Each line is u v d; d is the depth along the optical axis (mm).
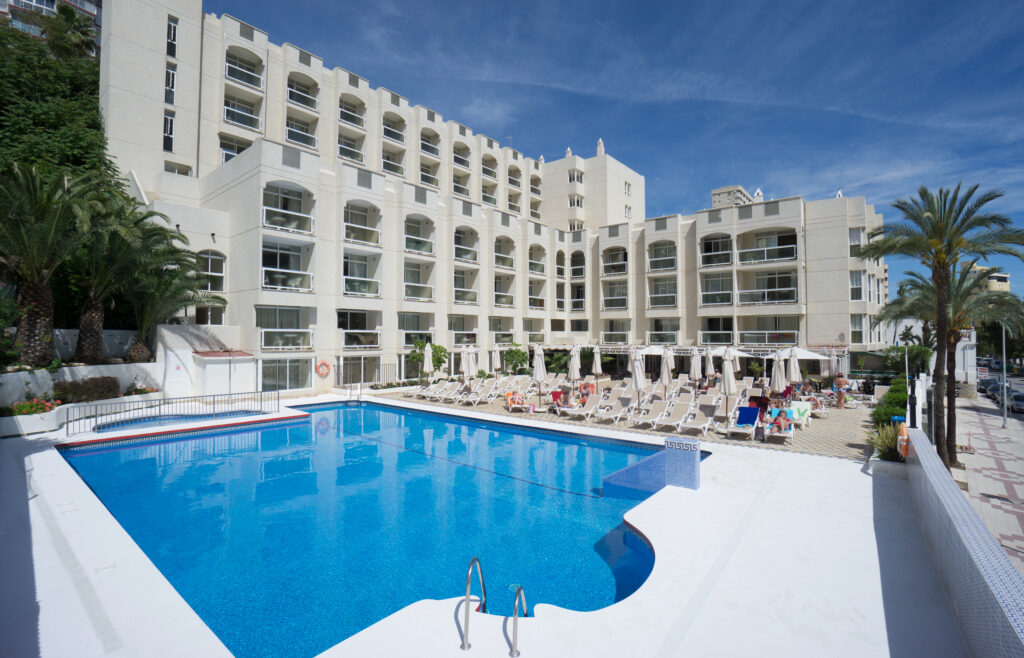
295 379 25188
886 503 9352
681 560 6887
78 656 4848
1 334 15805
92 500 9305
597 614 5562
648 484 10781
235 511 10016
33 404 15234
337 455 14609
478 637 5105
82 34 32469
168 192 25672
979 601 4465
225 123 27734
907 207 14453
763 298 31766
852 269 30047
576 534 8922
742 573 6629
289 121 31156
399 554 8094
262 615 6316
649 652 4867
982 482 13250
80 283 21109
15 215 16000
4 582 6281
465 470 13078
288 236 24531
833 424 17656
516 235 37594
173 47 26438
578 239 41031
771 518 8625
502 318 37906
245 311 24266
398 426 19000
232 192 25219
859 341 30328
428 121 36688
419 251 30406
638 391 19234
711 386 26141
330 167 30922
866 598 5969
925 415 22891
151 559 7875
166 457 14234
